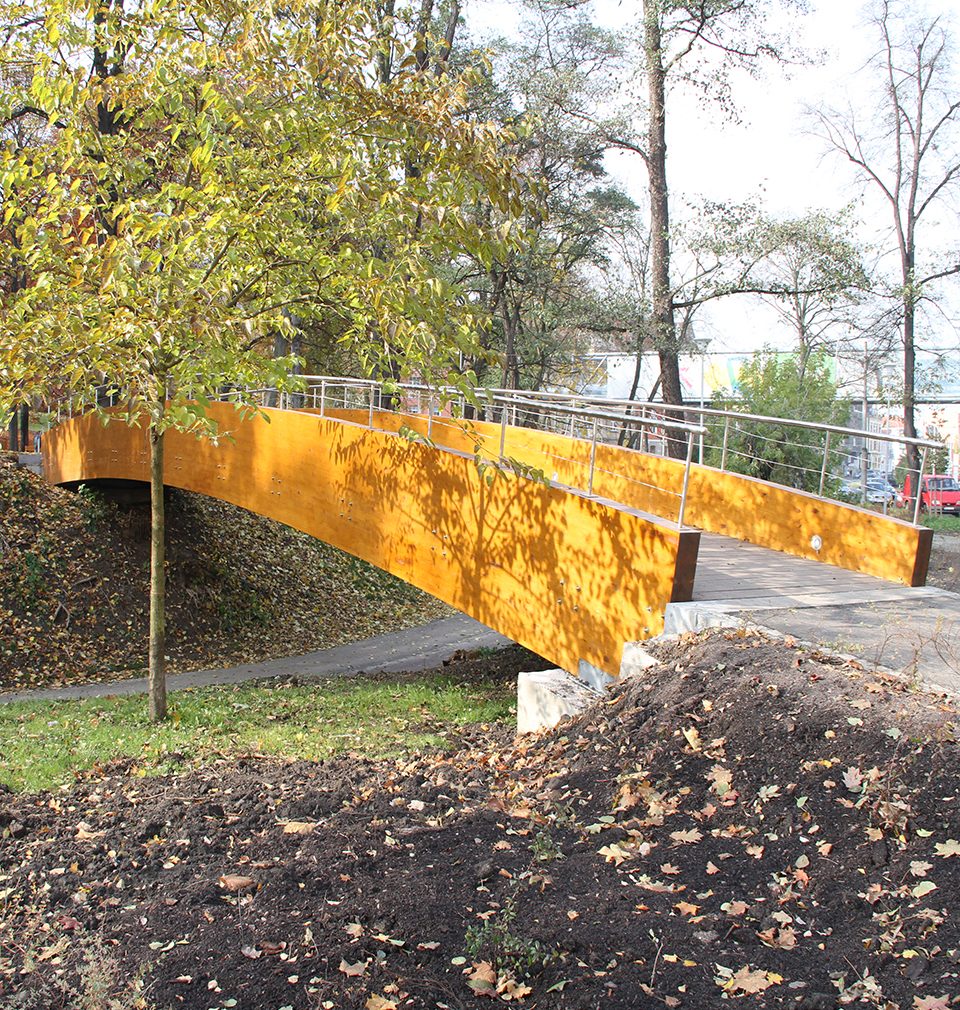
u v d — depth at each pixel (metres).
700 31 17.73
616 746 5.82
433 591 10.54
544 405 9.07
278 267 8.57
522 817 5.14
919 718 4.72
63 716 10.02
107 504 18.59
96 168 8.63
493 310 23.09
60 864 4.64
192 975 3.45
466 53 20.56
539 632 8.92
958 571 15.45
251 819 5.20
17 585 15.91
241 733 8.54
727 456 18.94
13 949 3.82
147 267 7.41
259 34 7.84
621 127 18.77
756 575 8.58
